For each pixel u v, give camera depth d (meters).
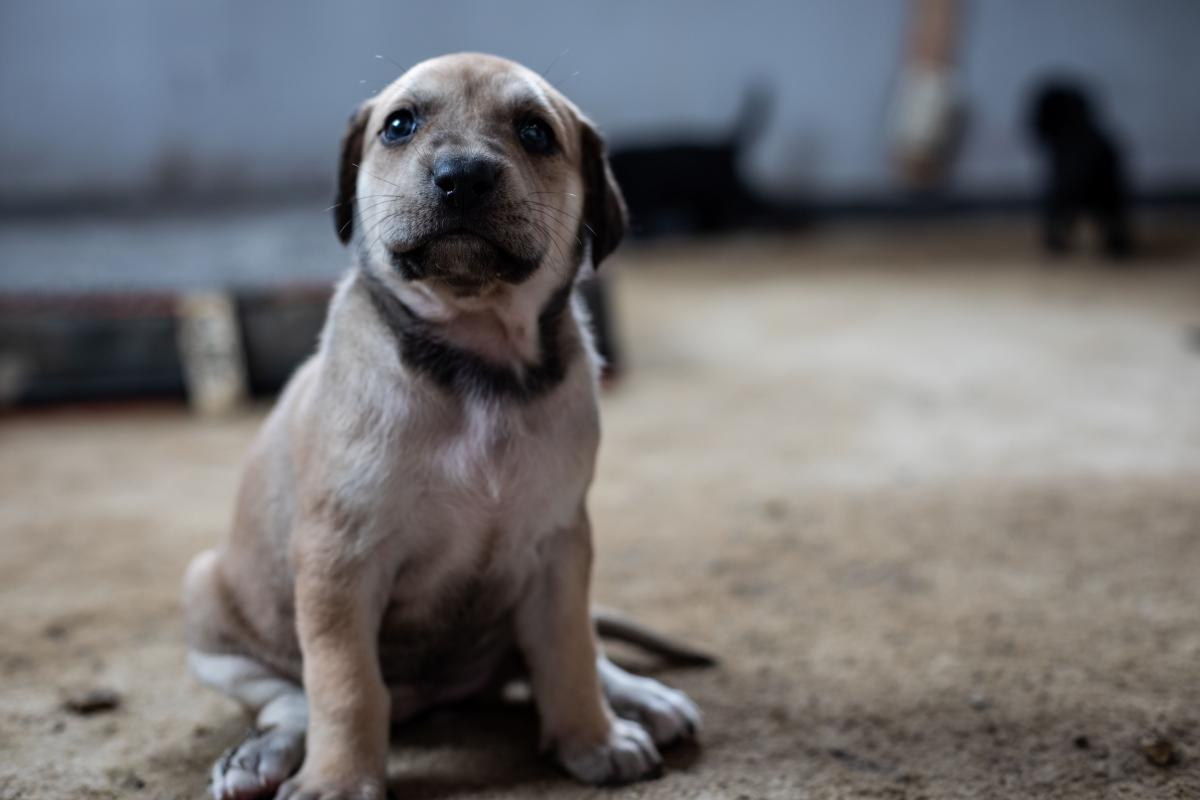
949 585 1.06
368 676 0.83
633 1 3.20
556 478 0.85
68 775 0.87
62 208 2.75
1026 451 1.36
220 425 1.51
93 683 0.96
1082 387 1.66
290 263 1.75
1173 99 3.30
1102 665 0.96
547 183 0.86
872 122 3.31
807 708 0.92
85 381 1.59
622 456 1.38
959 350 1.92
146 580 1.09
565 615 0.87
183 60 2.94
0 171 2.88
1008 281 2.56
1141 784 0.85
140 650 0.99
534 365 0.85
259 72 2.99
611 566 1.10
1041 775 0.86
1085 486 1.24
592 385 0.87
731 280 2.66
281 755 0.85
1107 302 2.29
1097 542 1.12
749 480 1.28
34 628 1.02
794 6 3.25
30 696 0.94
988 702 0.92
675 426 1.51
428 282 0.83
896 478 1.27
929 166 3.30
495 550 0.86
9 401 1.59
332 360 0.85
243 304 1.57
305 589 0.83
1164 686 0.93
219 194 3.01
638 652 0.99
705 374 1.80
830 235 3.30
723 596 1.06
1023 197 3.33
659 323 2.19
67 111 2.90
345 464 0.83
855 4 3.25
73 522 1.20
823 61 3.28
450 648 0.89
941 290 2.48
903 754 0.88
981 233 3.26
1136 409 1.54
